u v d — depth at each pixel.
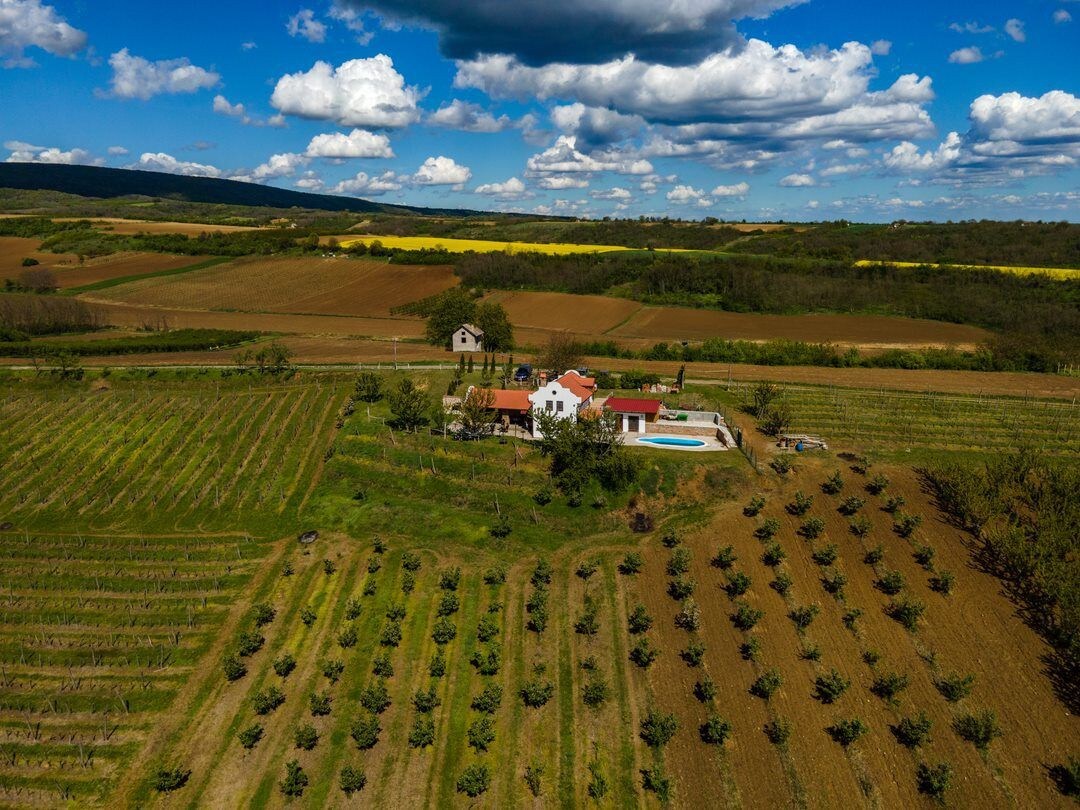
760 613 47.31
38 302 130.62
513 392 76.25
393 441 70.75
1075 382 97.00
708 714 40.97
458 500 62.22
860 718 40.50
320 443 73.69
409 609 49.34
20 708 41.03
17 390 87.44
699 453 67.12
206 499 63.94
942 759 37.94
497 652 44.72
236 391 87.69
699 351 112.75
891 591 50.00
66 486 66.25
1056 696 41.53
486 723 39.12
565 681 43.41
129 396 85.69
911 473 63.22
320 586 52.03
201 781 36.69
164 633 47.31
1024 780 36.81
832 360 108.69
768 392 78.12
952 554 53.19
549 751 38.81
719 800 36.06
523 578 52.72
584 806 35.78
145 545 57.25
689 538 56.22
